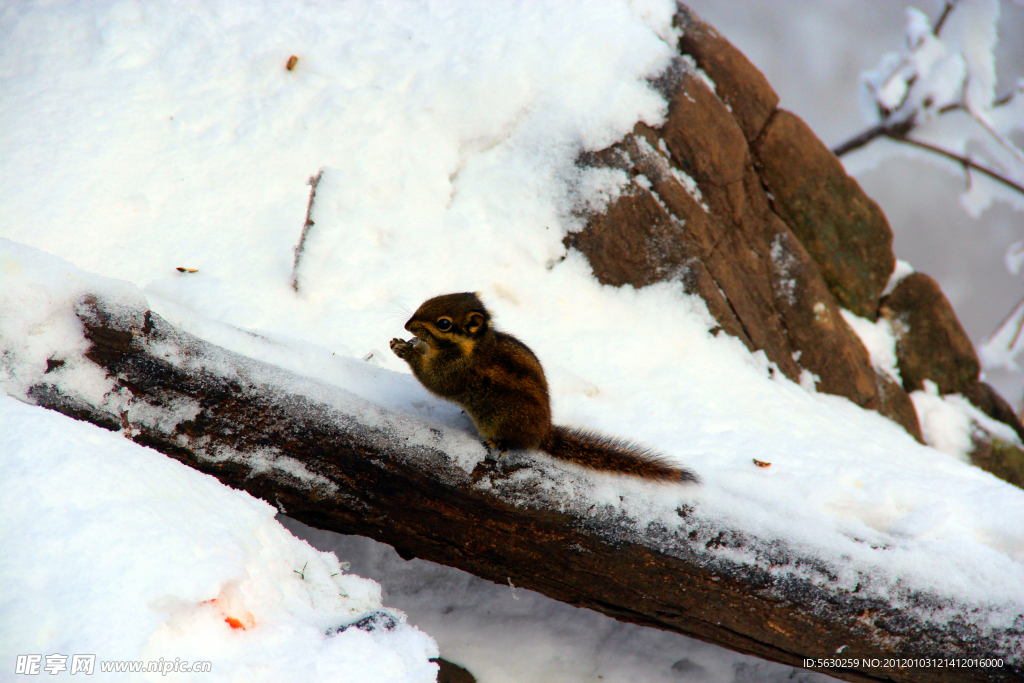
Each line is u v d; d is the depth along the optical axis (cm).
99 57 1177
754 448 876
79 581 414
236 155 1133
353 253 1055
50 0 1232
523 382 661
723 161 1226
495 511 666
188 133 1141
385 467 657
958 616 639
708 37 1282
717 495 683
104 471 483
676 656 812
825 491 753
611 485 675
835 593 641
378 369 747
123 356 609
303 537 798
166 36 1214
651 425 933
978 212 1902
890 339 1484
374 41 1243
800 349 1265
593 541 662
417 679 496
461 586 817
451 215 1140
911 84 1831
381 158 1153
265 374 652
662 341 1123
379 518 681
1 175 1026
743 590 650
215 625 450
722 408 1004
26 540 427
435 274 1081
